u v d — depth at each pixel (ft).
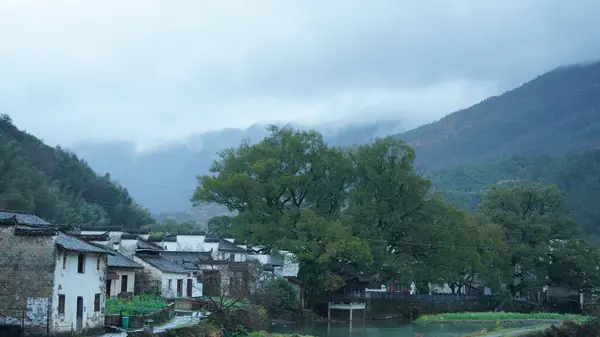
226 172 426.10
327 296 397.19
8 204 452.35
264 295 340.39
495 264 465.47
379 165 424.87
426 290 491.31
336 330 330.54
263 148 420.77
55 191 551.59
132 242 319.88
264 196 407.64
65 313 181.06
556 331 314.76
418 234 423.64
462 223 431.02
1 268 175.73
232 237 460.55
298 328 324.80
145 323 212.84
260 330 265.95
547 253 479.00
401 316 420.36
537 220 493.77
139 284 299.79
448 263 423.64
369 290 463.01
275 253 376.48
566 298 521.24
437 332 331.16
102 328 202.08
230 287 327.06
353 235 396.57
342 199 430.20
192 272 335.06
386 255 401.90
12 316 173.58
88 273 194.80
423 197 438.40
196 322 225.76
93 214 583.58
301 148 415.44
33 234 176.14
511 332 310.65
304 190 418.10
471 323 389.80
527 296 515.91
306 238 372.58
